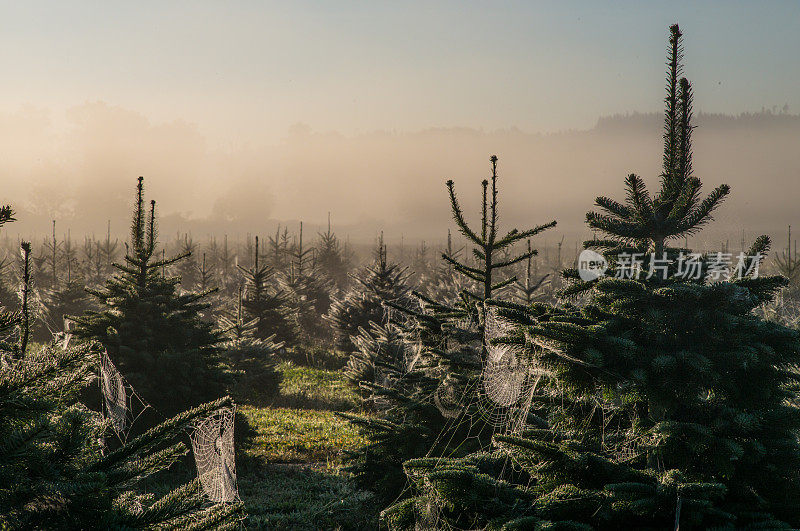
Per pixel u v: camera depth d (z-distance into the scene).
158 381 14.44
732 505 5.61
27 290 5.32
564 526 5.29
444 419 9.82
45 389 4.19
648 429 6.14
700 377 5.60
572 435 6.74
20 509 4.00
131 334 14.87
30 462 3.96
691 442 5.54
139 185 15.30
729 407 5.90
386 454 9.99
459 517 6.52
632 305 6.09
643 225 6.55
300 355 35.09
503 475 6.98
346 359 34.16
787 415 5.86
